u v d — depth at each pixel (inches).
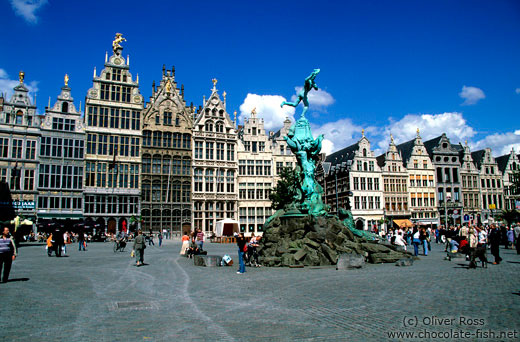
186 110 2790.4
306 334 359.3
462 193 3376.0
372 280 695.1
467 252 1035.3
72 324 394.0
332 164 3496.6
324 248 1013.8
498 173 3523.6
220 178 2822.3
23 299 521.3
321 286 635.5
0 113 2310.5
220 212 2790.4
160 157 2682.1
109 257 1195.3
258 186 2903.5
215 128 2856.8
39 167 2346.2
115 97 2596.0
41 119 2527.1
